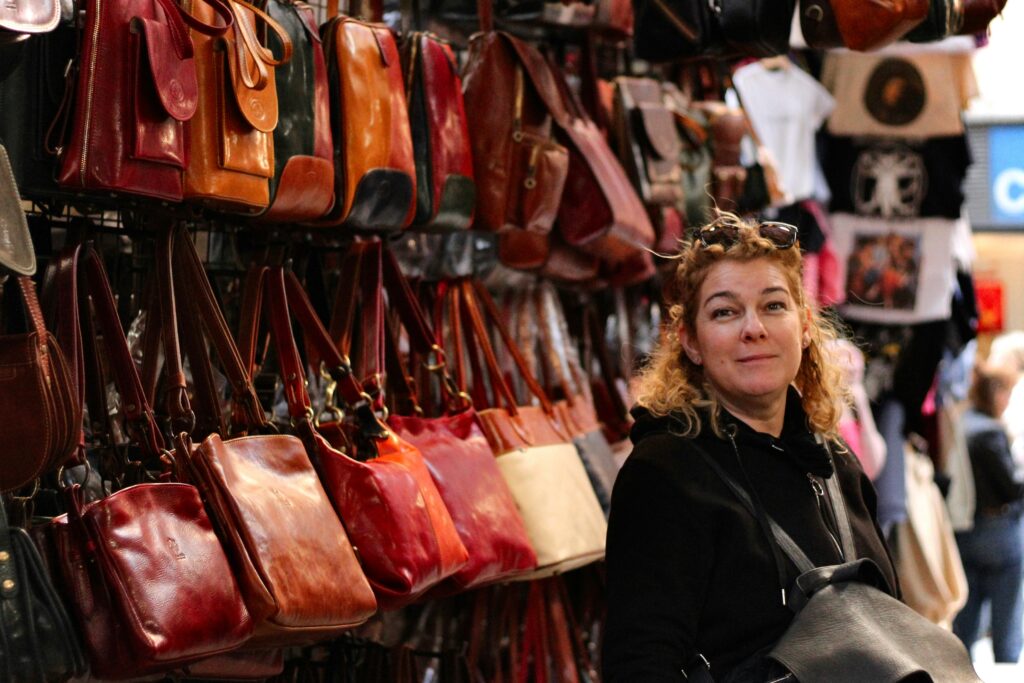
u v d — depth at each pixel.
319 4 2.99
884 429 5.46
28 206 2.63
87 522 1.86
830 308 2.54
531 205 3.06
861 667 1.87
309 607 2.05
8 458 1.82
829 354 2.42
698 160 3.97
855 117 5.35
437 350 2.83
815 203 5.21
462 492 2.64
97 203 2.26
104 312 2.10
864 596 2.02
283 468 2.17
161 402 2.47
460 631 3.20
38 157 2.01
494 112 3.01
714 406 2.16
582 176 3.23
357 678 2.72
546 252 3.30
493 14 3.31
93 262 2.11
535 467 2.93
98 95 1.98
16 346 1.82
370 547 2.28
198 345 2.25
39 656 1.72
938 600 5.45
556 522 2.89
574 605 3.52
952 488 6.31
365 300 2.64
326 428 2.50
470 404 2.86
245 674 2.28
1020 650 6.68
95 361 2.12
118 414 2.40
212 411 2.25
